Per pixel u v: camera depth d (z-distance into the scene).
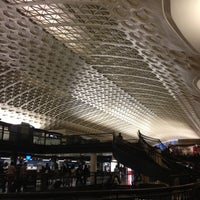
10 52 37.53
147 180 25.77
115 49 32.03
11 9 26.91
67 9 25.52
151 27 19.23
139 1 15.68
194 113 46.88
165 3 12.89
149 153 22.80
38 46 34.81
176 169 20.80
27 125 46.47
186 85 31.47
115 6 19.58
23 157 42.84
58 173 26.14
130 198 6.63
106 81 45.22
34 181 23.47
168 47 21.45
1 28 31.22
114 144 24.72
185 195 8.52
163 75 34.06
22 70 43.72
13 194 5.56
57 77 45.44
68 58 37.78
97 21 26.11
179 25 14.26
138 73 38.38
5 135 42.53
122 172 34.59
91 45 32.78
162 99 48.56
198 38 15.02
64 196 5.84
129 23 21.73
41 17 28.25
